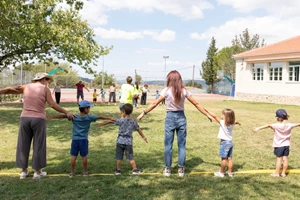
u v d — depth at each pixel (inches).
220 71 1844.2
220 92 1781.5
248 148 284.4
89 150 267.1
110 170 206.8
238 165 225.5
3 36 450.9
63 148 273.7
